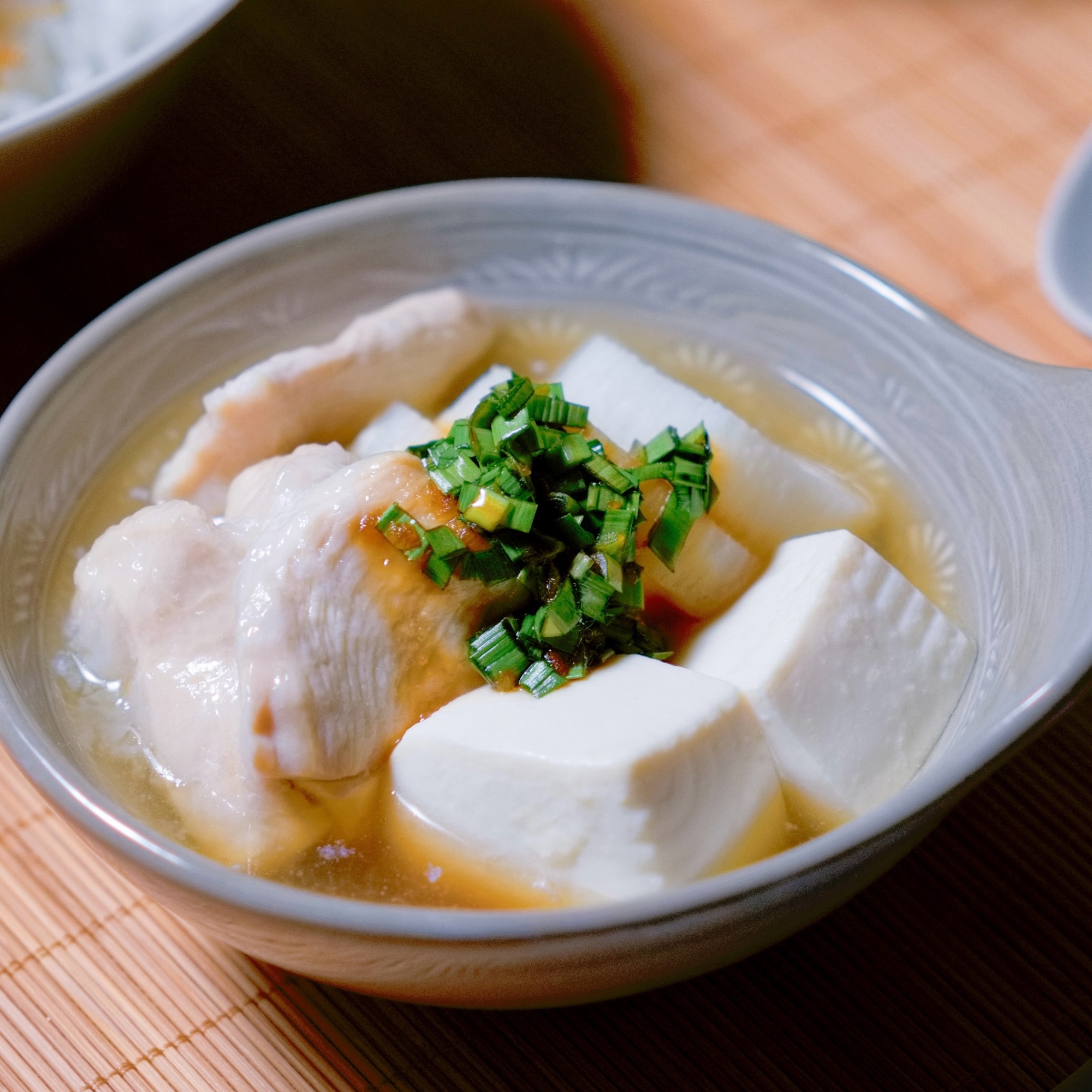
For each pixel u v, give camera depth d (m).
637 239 0.46
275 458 0.45
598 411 0.46
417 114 0.51
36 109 0.45
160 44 0.46
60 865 0.43
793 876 0.39
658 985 0.40
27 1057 0.41
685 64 0.52
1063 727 0.44
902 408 0.45
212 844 0.42
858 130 0.51
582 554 0.43
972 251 0.49
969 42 0.52
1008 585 0.43
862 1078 0.41
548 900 0.41
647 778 0.40
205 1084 0.41
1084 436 0.42
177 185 0.50
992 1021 0.42
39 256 0.49
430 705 0.43
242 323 0.46
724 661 0.43
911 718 0.43
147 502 0.45
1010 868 0.43
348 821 0.42
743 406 0.47
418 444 0.45
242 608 0.42
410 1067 0.41
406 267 0.46
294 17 0.52
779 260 0.45
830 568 0.43
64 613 0.44
